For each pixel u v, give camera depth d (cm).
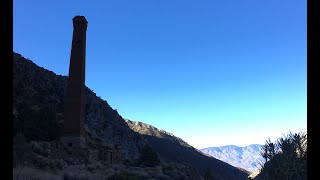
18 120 5512
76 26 6306
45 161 3566
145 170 6319
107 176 3788
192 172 8650
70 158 5128
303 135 1675
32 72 11319
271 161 1767
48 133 5641
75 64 6225
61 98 11088
